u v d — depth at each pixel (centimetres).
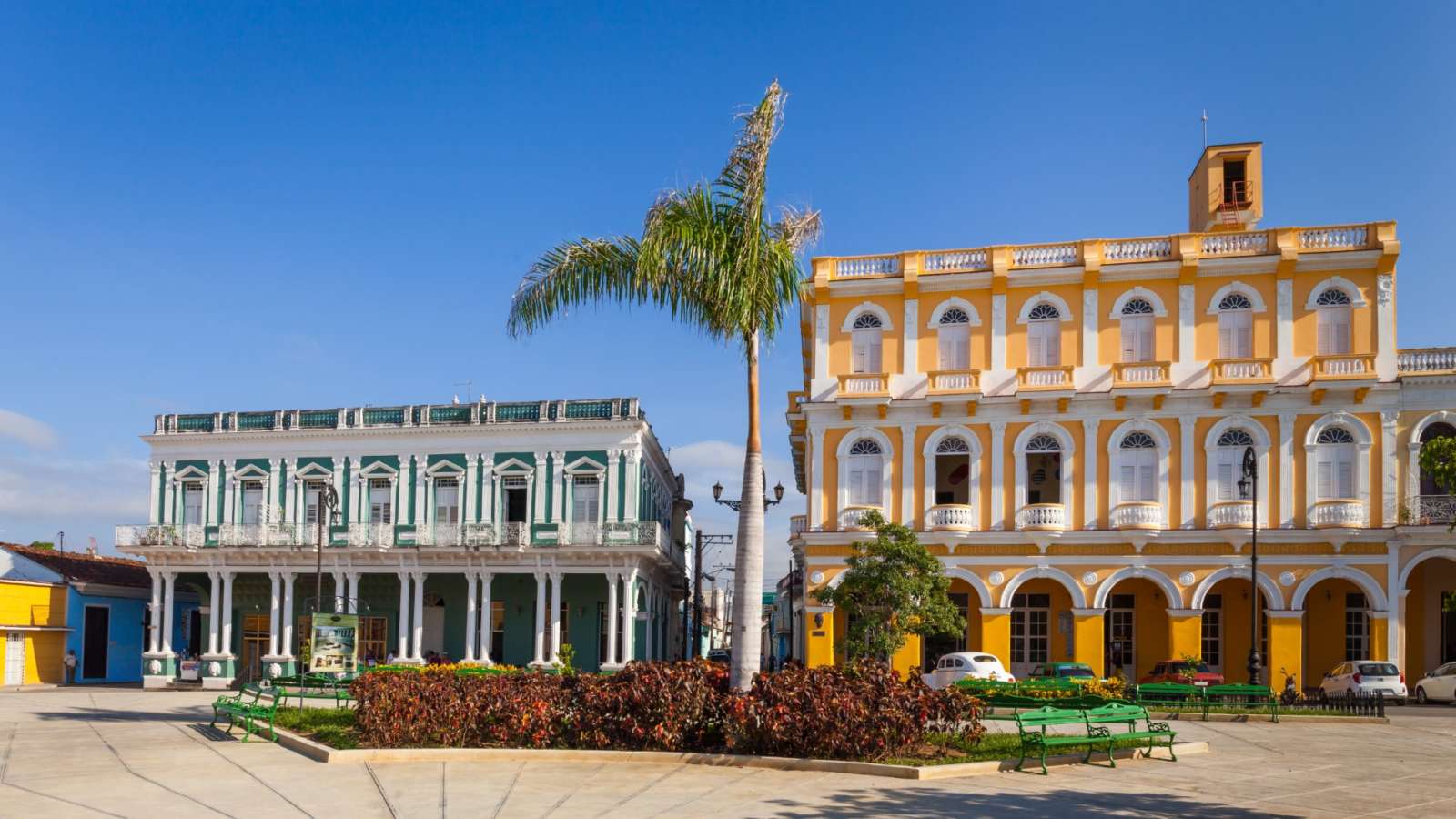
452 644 4738
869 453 3809
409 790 1494
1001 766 1669
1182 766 1770
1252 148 4138
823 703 1684
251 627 4953
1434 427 3478
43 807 1416
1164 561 3547
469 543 4494
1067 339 3706
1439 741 2209
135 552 4775
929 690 1786
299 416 4812
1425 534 3328
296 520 4744
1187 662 3322
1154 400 3588
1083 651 3566
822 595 3291
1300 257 3541
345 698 2911
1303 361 3525
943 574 3291
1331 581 3609
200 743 2145
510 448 4631
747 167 1864
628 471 4538
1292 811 1382
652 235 1823
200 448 4878
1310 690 3450
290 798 1452
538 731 1809
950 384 3728
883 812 1341
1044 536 3588
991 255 3766
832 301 3894
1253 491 3139
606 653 4600
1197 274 3631
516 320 1933
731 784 1523
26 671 4825
